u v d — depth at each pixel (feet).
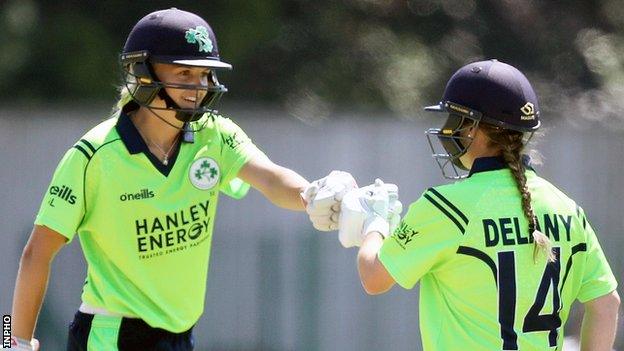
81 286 128.77
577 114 201.87
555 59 207.21
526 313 48.37
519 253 48.34
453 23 202.28
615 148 158.20
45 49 168.86
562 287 49.34
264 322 137.49
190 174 55.42
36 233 53.88
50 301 127.95
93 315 55.47
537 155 51.08
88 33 170.50
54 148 138.82
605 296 50.75
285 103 185.57
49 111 150.41
